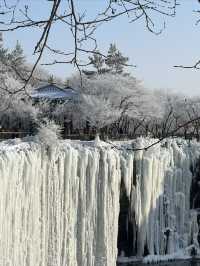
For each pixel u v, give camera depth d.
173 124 49.25
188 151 56.84
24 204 40.00
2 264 37.28
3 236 37.47
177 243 55.38
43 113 65.50
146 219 52.25
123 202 51.03
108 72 75.31
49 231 42.78
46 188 42.44
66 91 70.44
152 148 51.91
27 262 40.47
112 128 69.25
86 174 46.12
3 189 37.28
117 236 50.03
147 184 51.88
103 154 46.97
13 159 38.44
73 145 46.00
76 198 44.91
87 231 45.94
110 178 47.53
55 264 42.97
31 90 65.31
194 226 56.53
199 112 69.31
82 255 45.56
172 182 55.25
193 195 57.31
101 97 69.56
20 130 58.75
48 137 42.59
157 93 82.06
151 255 53.12
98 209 46.97
